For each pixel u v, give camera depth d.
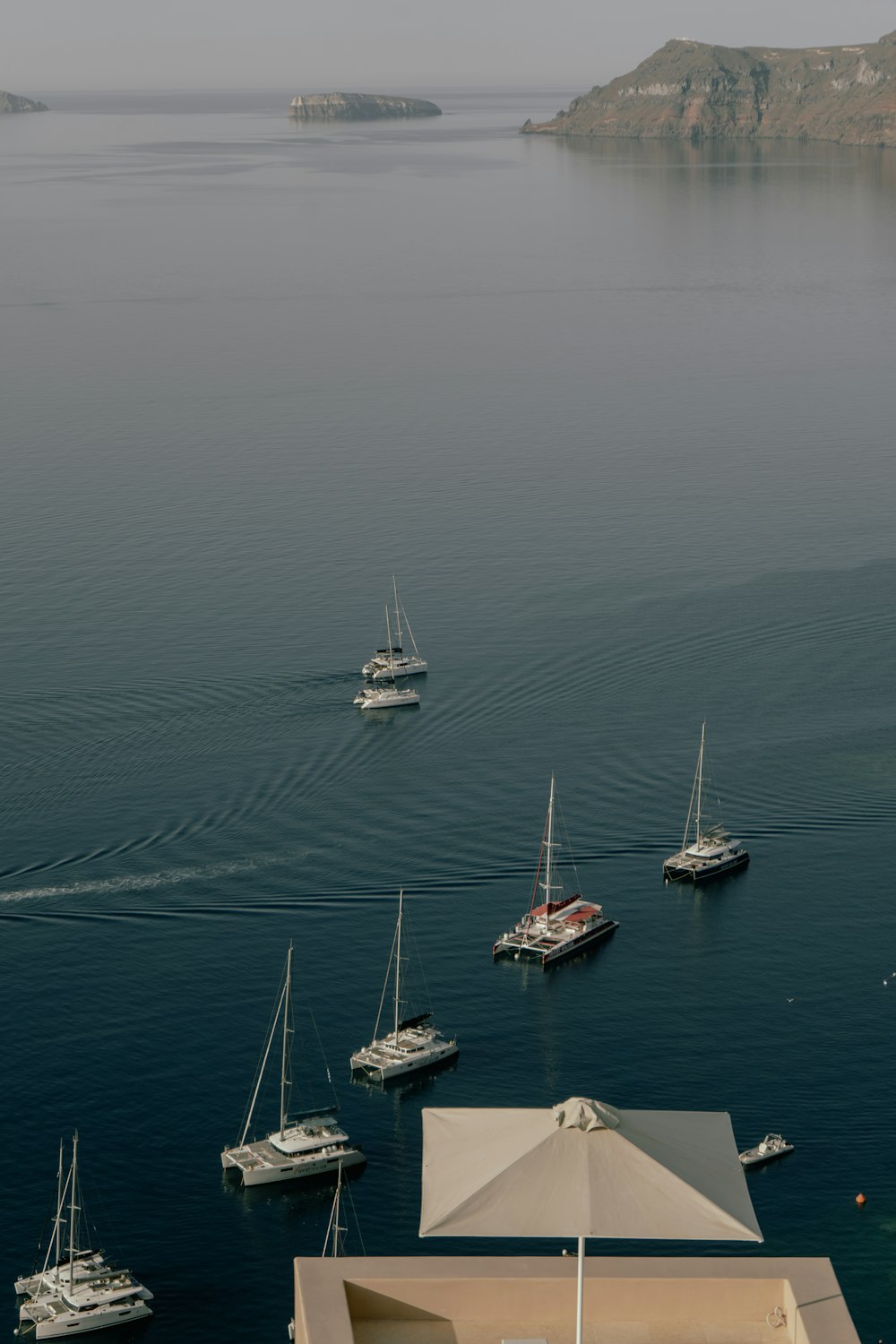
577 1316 30.11
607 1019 91.75
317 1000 93.69
